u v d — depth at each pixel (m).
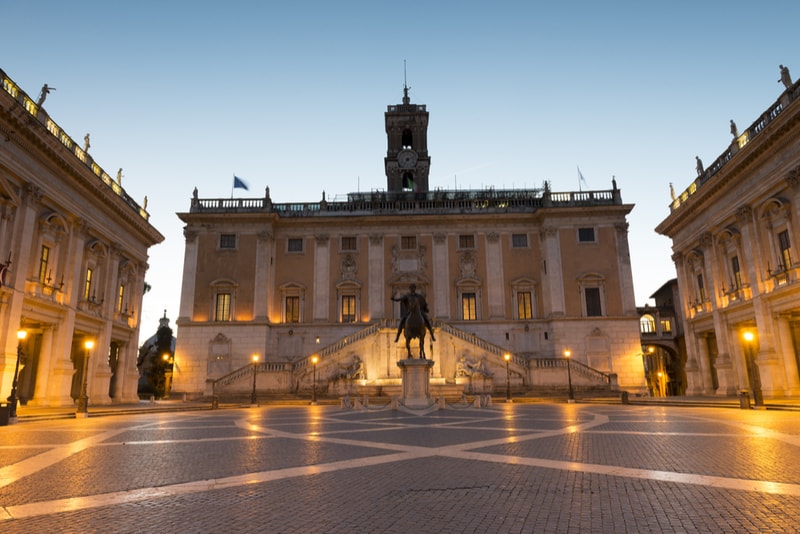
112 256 37.22
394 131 62.31
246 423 20.11
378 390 39.38
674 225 42.28
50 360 29.81
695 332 41.00
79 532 5.86
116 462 10.56
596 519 6.18
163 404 36.34
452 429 16.20
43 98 29.38
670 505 6.75
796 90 28.16
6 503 7.20
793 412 22.66
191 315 48.28
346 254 51.03
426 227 51.47
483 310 49.62
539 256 50.84
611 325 47.75
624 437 13.86
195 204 50.50
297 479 8.66
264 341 47.50
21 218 26.50
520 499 7.18
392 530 5.87
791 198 28.30
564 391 41.44
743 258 33.75
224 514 6.56
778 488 7.59
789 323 30.62
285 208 52.88
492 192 57.31
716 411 24.16
